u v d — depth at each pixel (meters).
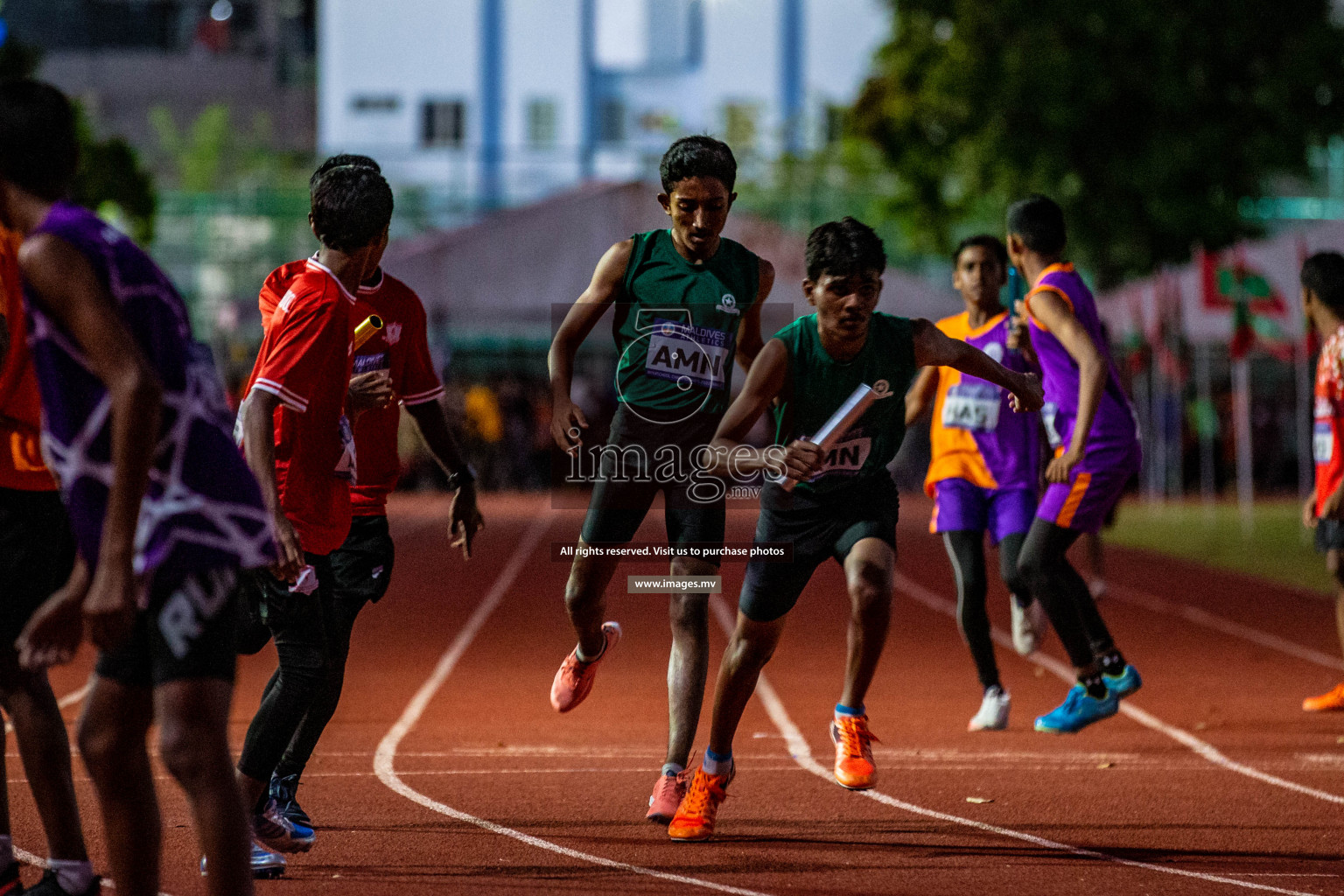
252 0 180.12
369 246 17.12
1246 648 37.53
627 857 17.17
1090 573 55.69
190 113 174.50
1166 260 87.12
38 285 11.48
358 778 21.97
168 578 11.96
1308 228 92.06
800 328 17.95
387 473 19.75
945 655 37.03
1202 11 82.88
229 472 12.35
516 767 22.88
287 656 16.19
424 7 163.62
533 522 82.75
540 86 164.38
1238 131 85.12
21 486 14.70
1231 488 109.44
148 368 11.32
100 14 178.38
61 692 30.48
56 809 14.32
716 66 165.75
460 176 159.38
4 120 12.15
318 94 167.25
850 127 93.31
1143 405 94.25
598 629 20.22
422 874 16.27
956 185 92.38
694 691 18.78
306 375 16.05
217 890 12.00
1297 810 19.84
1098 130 84.50
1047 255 25.50
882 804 20.25
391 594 51.31
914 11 87.12
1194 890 15.80
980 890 15.74
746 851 17.47
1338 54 83.56
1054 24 83.12
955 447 27.20
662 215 96.94
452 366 116.50
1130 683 25.75
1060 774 22.36
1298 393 113.06
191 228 126.81
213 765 12.02
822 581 57.06
